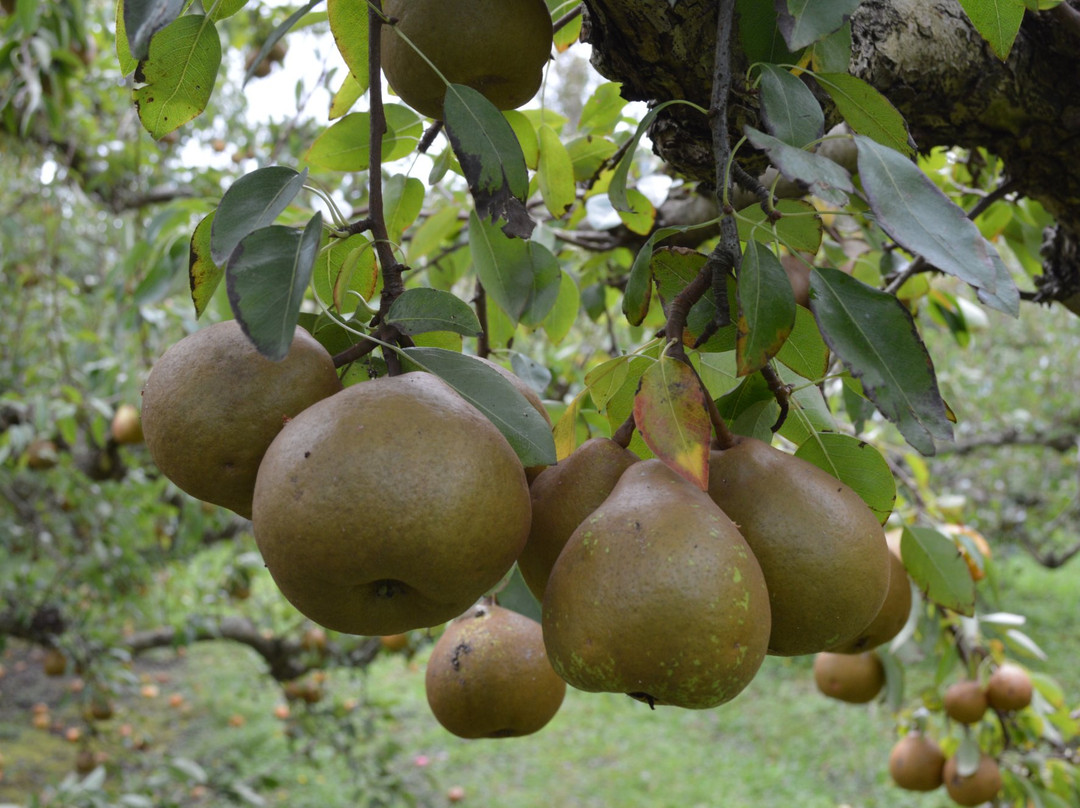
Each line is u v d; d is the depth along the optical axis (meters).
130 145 1.68
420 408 0.35
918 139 0.61
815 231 0.51
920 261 0.75
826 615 0.37
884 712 3.47
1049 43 0.56
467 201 1.02
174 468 0.39
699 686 0.34
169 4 0.33
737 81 0.49
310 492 0.33
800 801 2.81
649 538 0.34
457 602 0.37
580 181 0.85
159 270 0.96
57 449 1.94
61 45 1.43
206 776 2.07
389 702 2.35
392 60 0.46
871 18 0.54
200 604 2.28
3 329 1.96
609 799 2.91
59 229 1.92
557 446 0.50
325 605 0.36
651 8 0.47
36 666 4.16
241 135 1.97
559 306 0.83
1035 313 2.95
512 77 0.47
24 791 2.79
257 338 0.34
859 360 0.37
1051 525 2.74
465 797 2.96
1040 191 0.64
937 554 0.69
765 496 0.37
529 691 0.53
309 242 0.36
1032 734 1.10
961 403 2.79
